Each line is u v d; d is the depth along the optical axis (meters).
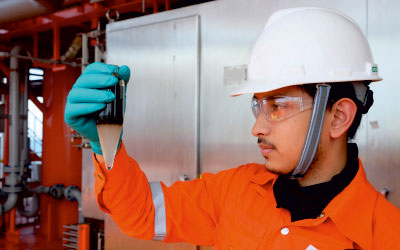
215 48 2.27
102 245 3.35
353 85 0.85
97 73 0.77
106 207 0.96
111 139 0.77
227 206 0.99
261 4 2.09
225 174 1.10
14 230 4.72
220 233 0.98
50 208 4.75
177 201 1.05
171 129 2.46
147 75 2.59
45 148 4.97
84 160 3.40
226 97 2.21
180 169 2.41
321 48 0.83
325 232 0.81
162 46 2.51
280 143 0.81
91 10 3.41
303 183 0.86
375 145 1.77
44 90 5.08
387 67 1.74
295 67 0.82
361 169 0.84
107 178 0.90
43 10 3.22
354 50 0.85
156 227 1.01
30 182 5.41
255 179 0.98
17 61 4.38
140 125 2.63
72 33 4.72
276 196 0.87
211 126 2.28
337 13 0.90
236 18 2.18
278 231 0.85
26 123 5.38
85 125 0.79
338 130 0.81
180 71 2.41
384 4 1.74
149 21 2.58
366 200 0.80
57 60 3.88
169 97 2.47
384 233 0.78
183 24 2.40
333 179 0.81
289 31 0.86
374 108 1.77
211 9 2.28
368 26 1.78
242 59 2.15
